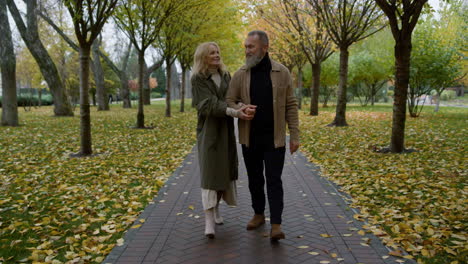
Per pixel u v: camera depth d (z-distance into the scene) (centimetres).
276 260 286
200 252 302
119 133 1138
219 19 1681
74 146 884
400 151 739
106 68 3762
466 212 374
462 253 286
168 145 898
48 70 1842
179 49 1753
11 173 593
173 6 1180
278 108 315
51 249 308
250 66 313
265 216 384
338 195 466
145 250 307
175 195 471
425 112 1959
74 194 474
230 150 338
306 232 342
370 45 2770
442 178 511
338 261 282
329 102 3738
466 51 1561
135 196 461
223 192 353
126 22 1238
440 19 1805
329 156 724
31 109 2733
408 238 314
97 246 311
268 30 1747
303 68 2759
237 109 314
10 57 1291
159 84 7756
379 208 407
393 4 695
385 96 3966
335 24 1298
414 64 1476
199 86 320
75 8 725
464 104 3259
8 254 298
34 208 421
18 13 1711
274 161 318
